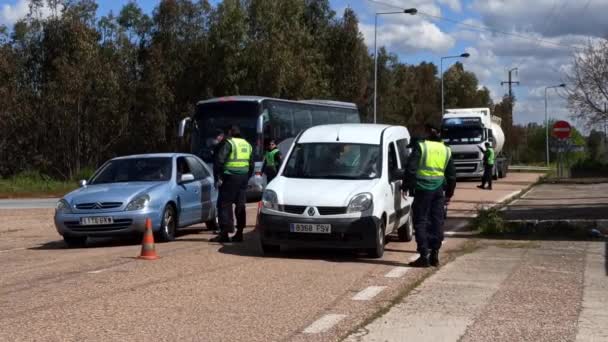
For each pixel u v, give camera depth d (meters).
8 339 6.45
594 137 54.75
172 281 9.34
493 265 10.77
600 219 15.95
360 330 6.85
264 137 26.16
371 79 73.44
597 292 8.65
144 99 50.50
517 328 6.94
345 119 34.16
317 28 63.44
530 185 35.38
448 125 39.03
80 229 13.01
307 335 6.66
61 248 13.34
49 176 46.19
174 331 6.79
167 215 13.66
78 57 47.84
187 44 52.50
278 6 52.78
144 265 10.70
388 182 12.20
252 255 11.82
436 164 10.65
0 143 48.69
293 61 51.59
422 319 7.30
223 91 52.12
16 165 48.97
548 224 14.72
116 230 12.99
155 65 50.34
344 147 12.60
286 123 28.02
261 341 6.46
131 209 13.01
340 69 63.66
